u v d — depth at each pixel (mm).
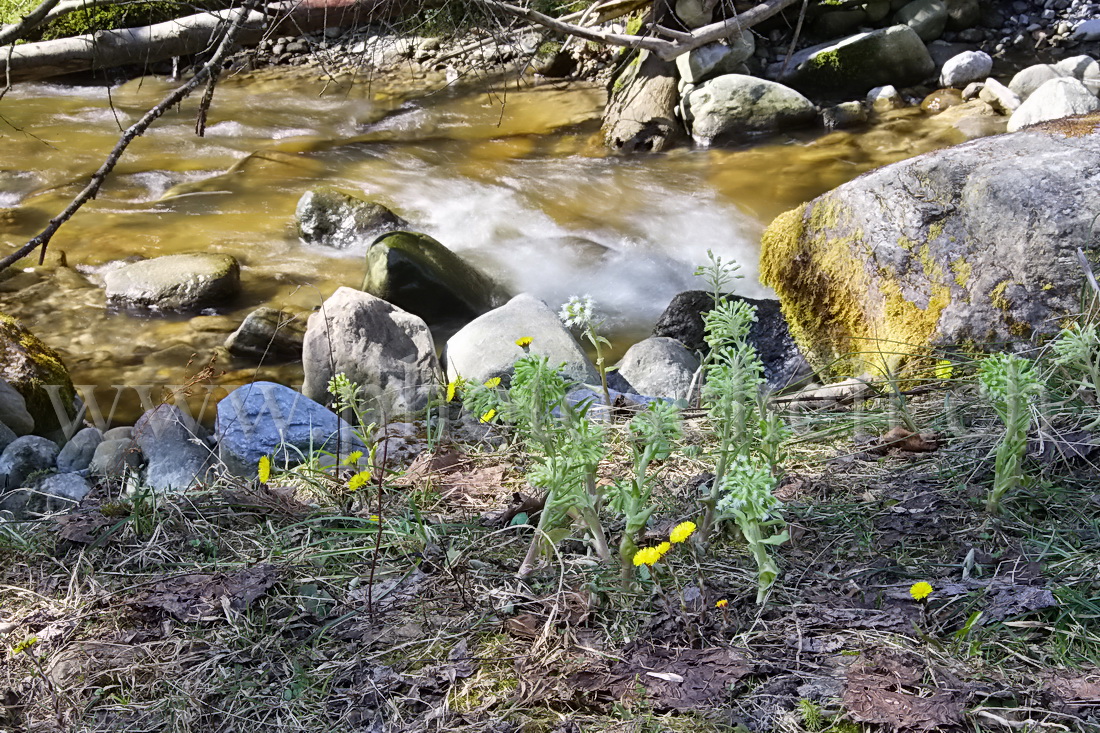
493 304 5445
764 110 7625
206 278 5445
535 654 1950
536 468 2141
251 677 1954
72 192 7199
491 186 7277
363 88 9398
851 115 7609
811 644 1917
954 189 3529
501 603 2109
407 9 7984
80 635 2104
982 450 2641
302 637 2062
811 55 8016
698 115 7734
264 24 5977
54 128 8570
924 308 3445
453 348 3732
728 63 7875
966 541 2254
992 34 8266
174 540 2424
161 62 10016
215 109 9039
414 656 1979
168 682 1947
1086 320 3020
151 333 5160
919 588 1908
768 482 1970
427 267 5105
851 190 3814
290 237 6469
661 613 2035
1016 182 3361
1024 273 3266
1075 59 7484
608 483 2615
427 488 2664
